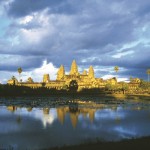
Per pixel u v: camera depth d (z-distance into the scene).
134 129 57.62
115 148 30.50
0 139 47.16
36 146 41.88
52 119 76.50
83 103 150.75
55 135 50.72
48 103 148.12
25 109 112.06
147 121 71.12
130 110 107.00
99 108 117.12
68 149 32.38
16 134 51.75
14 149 40.03
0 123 67.81
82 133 52.84
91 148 31.20
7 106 127.12
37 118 78.81
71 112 98.56
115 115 87.06
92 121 71.62
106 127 60.50
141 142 32.88
